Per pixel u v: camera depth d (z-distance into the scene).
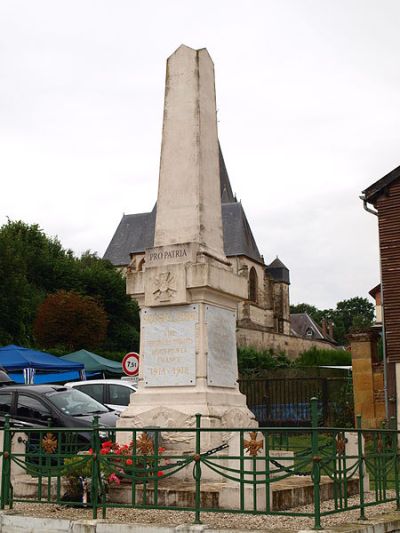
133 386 18.16
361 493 8.19
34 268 53.97
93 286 55.53
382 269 22.78
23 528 8.27
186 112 12.02
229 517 8.18
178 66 12.23
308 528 7.32
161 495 8.87
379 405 23.61
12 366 22.66
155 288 11.33
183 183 11.80
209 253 11.55
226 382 11.48
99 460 8.43
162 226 11.80
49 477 8.84
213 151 12.34
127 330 55.50
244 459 7.80
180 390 10.97
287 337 72.19
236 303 12.10
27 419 13.21
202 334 11.04
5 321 43.50
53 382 26.06
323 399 26.14
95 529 7.81
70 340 43.16
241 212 75.56
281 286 84.69
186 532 7.34
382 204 23.06
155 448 8.26
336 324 118.62
